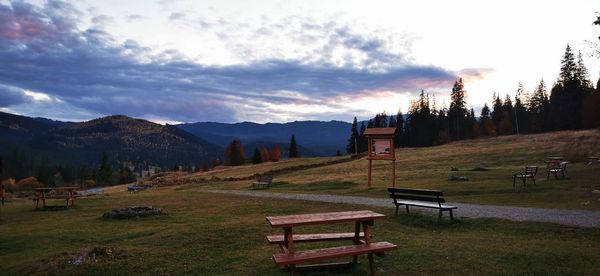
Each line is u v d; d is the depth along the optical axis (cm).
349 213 973
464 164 4969
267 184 4125
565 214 1584
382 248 883
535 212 1662
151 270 1021
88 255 1122
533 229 1355
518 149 5625
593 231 1272
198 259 1105
